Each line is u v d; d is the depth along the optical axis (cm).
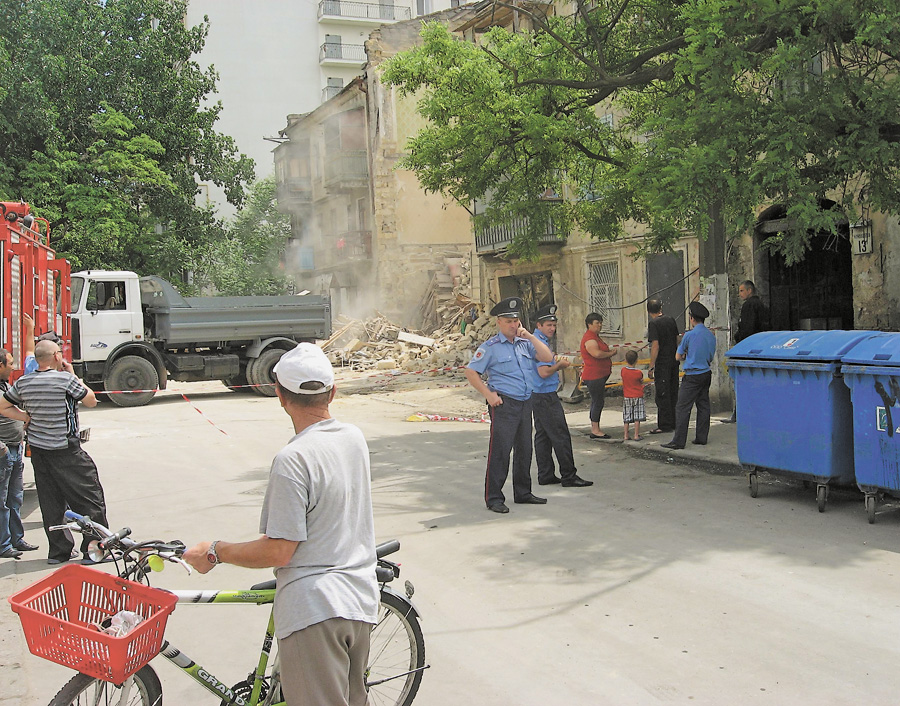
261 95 4047
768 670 418
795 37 842
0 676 447
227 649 480
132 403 1761
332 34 4241
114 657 276
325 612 276
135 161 2509
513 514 750
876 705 380
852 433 715
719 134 841
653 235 1305
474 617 508
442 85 1196
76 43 2530
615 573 576
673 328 1139
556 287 2127
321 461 283
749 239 1422
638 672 422
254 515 788
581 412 1423
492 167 1223
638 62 1143
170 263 2673
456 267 3212
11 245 936
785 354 734
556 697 400
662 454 1012
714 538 650
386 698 360
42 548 711
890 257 1193
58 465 644
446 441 1182
